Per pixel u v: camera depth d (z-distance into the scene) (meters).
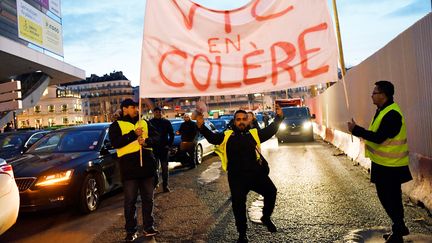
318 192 7.43
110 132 5.03
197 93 4.54
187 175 10.62
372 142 4.38
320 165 11.18
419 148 6.67
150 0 4.60
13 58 32.97
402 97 7.54
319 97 26.80
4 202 4.75
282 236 4.94
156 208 6.81
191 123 9.05
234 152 4.49
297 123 20.72
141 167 5.05
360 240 4.64
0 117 31.05
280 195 7.33
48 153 7.69
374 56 9.59
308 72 4.42
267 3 4.52
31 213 7.04
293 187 8.05
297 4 4.45
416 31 6.44
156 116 8.22
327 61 4.40
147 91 4.59
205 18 4.56
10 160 7.42
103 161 7.50
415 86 6.74
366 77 10.66
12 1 35.56
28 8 36.72
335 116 18.17
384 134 4.16
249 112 7.37
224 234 5.16
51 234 5.64
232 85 4.50
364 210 5.95
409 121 7.16
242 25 4.51
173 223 5.80
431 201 5.72
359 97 11.81
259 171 4.51
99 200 7.26
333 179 8.74
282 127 20.77
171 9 4.59
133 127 5.08
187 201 7.25
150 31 4.58
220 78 4.51
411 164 6.88
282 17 4.47
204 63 4.54
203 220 5.88
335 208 6.16
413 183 6.59
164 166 8.24
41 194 6.29
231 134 4.55
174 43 4.57
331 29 4.40
